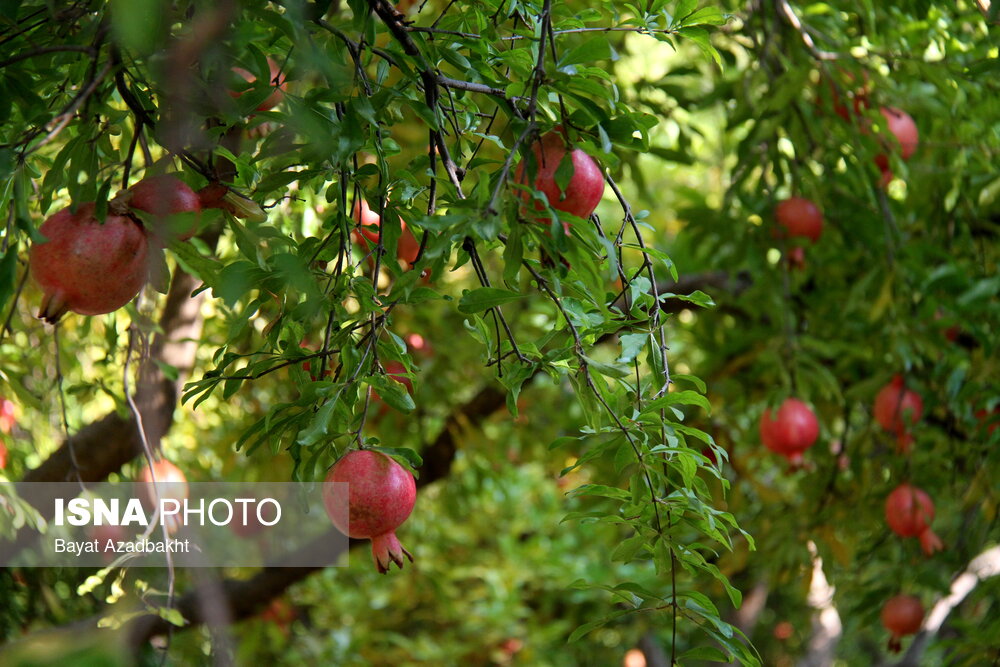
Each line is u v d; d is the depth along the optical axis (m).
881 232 4.09
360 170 1.69
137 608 2.81
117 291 1.40
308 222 2.73
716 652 1.79
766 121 3.62
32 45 1.60
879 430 4.36
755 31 3.86
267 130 2.15
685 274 5.12
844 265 4.30
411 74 1.69
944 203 4.00
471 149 1.96
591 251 1.52
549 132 1.56
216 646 2.00
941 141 3.88
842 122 3.62
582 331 1.71
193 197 1.46
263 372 1.70
